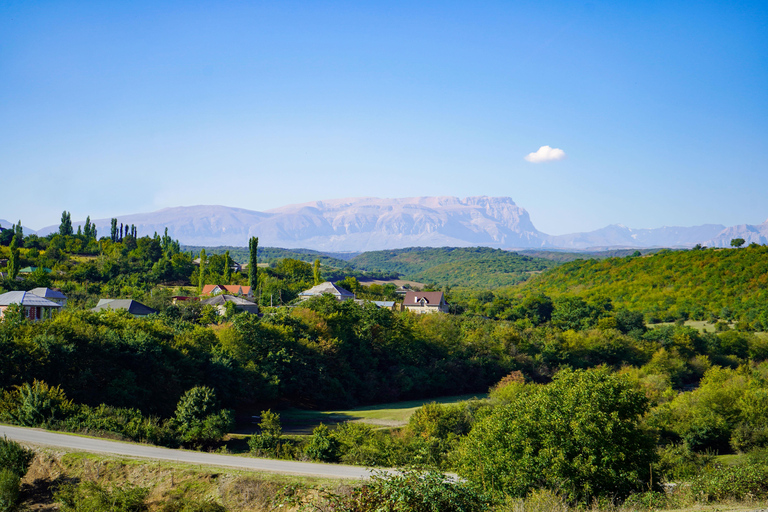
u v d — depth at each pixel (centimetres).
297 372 7169
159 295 12262
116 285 14100
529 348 10550
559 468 2180
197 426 4328
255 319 7462
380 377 8494
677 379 9694
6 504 2288
